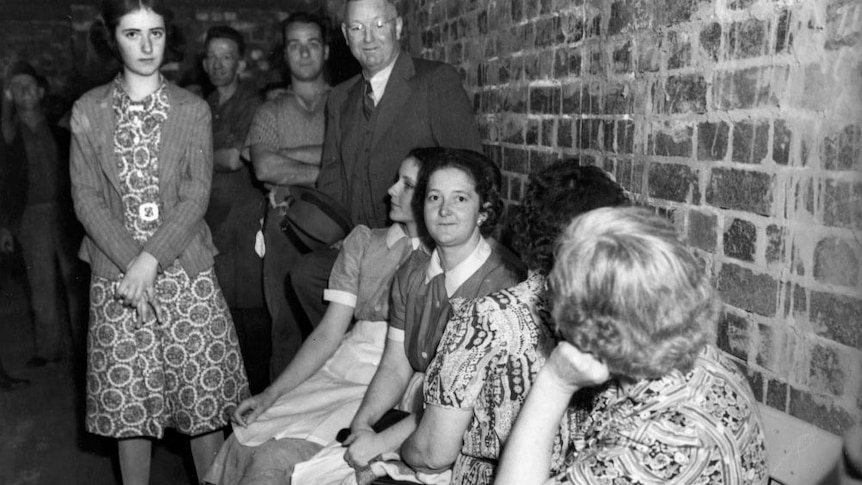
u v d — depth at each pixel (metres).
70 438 3.98
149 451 3.09
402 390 2.52
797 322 1.80
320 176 3.69
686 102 2.13
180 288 2.97
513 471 1.44
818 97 1.70
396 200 2.77
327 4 5.86
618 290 1.28
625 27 2.42
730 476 1.30
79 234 5.20
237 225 4.43
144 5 2.79
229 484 2.62
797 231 1.78
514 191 3.32
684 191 2.16
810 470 1.75
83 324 5.27
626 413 1.35
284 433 2.56
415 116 3.30
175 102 2.93
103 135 2.89
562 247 1.38
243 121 4.54
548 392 1.44
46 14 6.35
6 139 4.95
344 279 2.87
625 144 2.44
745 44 1.90
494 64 3.48
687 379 1.34
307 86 4.17
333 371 2.84
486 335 1.75
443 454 1.85
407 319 2.44
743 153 1.93
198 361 3.01
